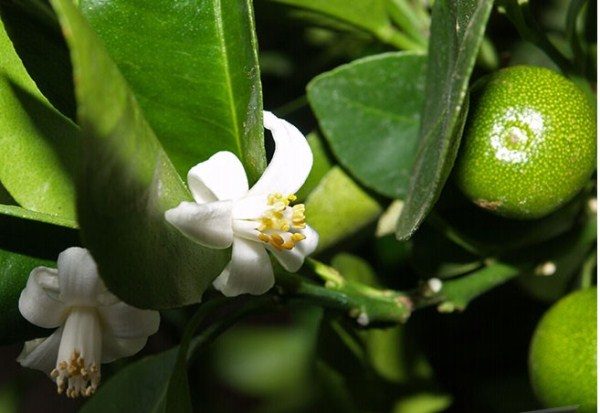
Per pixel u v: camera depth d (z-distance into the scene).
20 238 0.21
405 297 0.25
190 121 0.21
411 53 0.27
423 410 0.31
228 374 0.41
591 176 0.26
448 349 0.31
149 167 0.17
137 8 0.21
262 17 0.30
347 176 0.27
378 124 0.27
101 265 0.16
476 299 0.31
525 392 0.31
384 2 0.29
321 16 0.29
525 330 0.31
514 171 0.23
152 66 0.21
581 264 0.29
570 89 0.23
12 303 0.21
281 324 0.46
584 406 0.25
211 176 0.19
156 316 0.20
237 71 0.21
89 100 0.15
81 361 0.20
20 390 0.38
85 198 0.15
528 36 0.25
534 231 0.26
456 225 0.26
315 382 0.32
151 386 0.25
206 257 0.19
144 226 0.17
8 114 0.21
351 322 0.25
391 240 0.31
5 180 0.21
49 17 0.23
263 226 0.19
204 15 0.21
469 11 0.20
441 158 0.19
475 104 0.23
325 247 0.27
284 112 0.31
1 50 0.21
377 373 0.30
